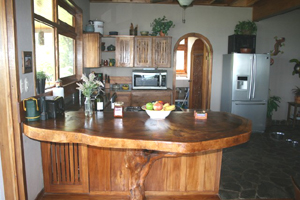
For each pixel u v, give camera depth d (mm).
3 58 2133
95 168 2793
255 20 5988
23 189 2346
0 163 2285
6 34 2109
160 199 2799
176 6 5910
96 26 5312
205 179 2861
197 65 7059
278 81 6383
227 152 4426
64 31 3975
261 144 4863
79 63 4852
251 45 5766
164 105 2408
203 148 1751
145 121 2273
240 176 3484
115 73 5988
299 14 6172
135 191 2217
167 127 2080
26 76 2404
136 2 5730
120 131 1945
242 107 5574
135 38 5523
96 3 5754
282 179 3406
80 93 4121
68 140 1933
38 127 2031
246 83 5535
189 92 7434
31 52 2506
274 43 6238
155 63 5617
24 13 2357
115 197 2809
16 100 2197
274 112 6500
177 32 5988
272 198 2924
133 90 5586
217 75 6188
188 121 2291
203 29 6035
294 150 4551
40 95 2678
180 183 2846
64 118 2361
